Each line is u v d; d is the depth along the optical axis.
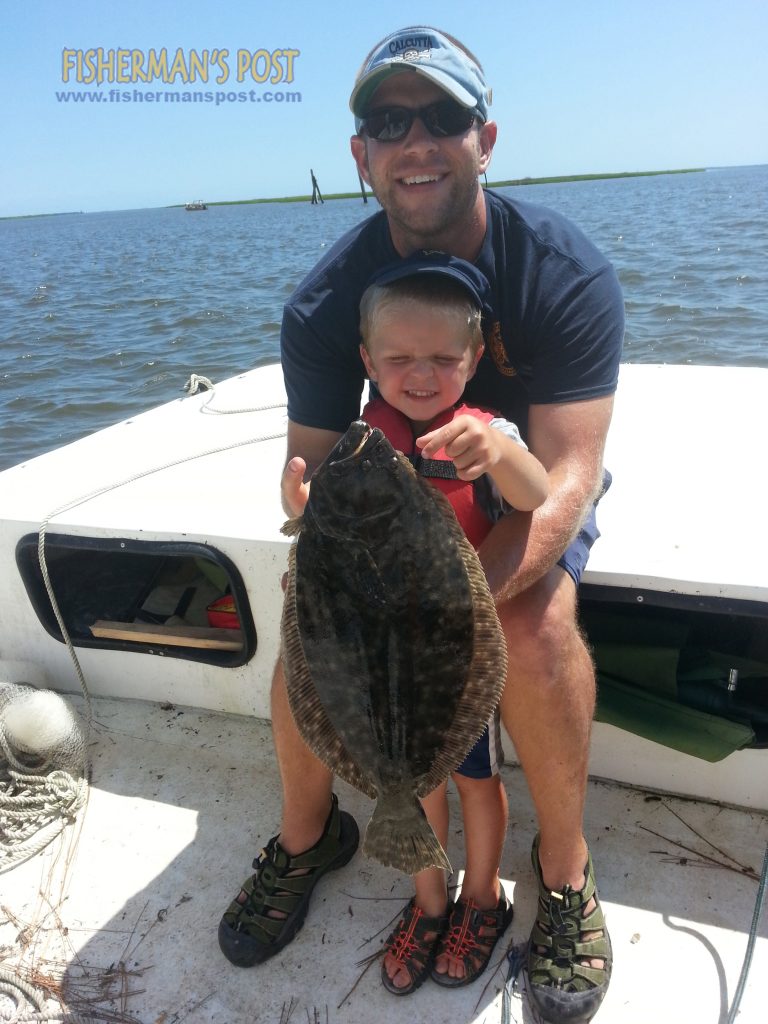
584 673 2.17
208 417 4.78
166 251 41.31
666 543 2.83
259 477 3.65
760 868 2.57
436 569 1.86
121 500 3.46
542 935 2.25
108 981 2.36
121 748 3.30
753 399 4.41
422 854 1.83
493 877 2.36
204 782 3.10
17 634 3.59
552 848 2.26
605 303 2.33
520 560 2.11
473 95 2.21
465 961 2.28
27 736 3.04
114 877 2.72
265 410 4.83
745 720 2.70
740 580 2.55
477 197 2.38
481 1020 2.18
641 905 2.47
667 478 3.40
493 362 2.52
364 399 4.87
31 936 2.51
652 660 2.78
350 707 1.89
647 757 2.85
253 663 3.26
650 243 23.94
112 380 11.63
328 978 2.33
